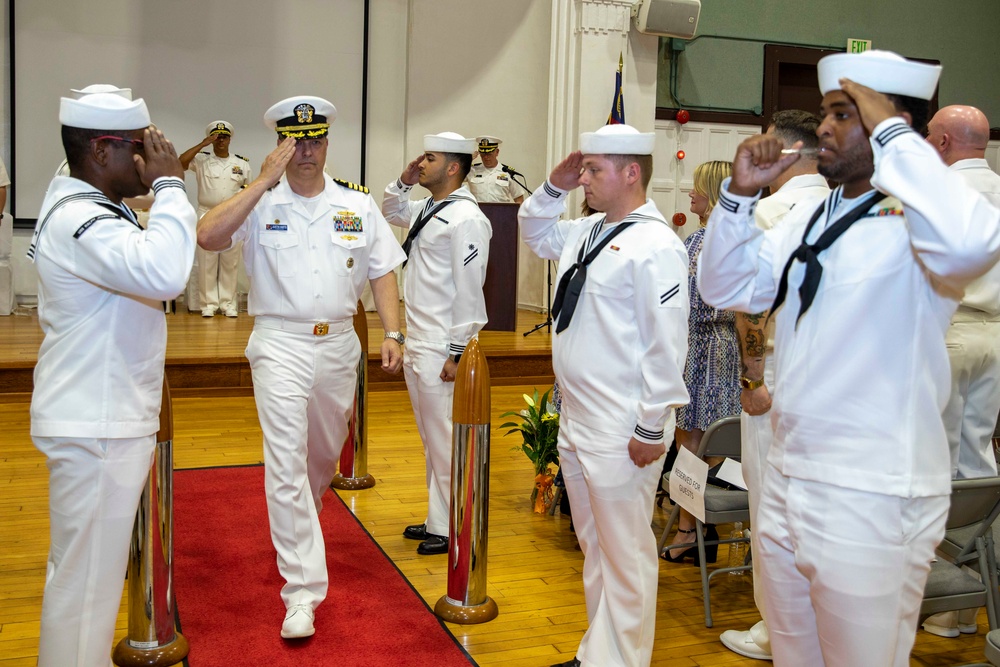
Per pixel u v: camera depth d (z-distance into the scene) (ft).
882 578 5.73
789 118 9.33
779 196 9.06
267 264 9.98
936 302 5.72
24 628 9.82
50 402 6.95
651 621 8.52
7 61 28.71
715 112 31.73
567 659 9.61
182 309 30.53
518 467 16.89
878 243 5.75
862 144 5.75
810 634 6.42
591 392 8.29
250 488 14.87
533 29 31.07
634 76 29.89
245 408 20.53
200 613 10.34
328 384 10.32
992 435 11.12
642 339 8.08
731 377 12.19
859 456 5.74
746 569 11.08
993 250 5.09
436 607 10.59
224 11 30.53
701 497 10.14
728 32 31.83
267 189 9.61
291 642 9.69
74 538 7.07
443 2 32.04
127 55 29.71
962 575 8.64
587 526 8.91
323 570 9.96
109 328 6.98
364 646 9.67
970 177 10.59
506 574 11.93
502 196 28.63
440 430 12.28
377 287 11.14
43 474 15.20
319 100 10.01
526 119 31.55
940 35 34.14
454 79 32.32
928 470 5.74
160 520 9.21
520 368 24.39
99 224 6.75
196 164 28.78
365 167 32.40
